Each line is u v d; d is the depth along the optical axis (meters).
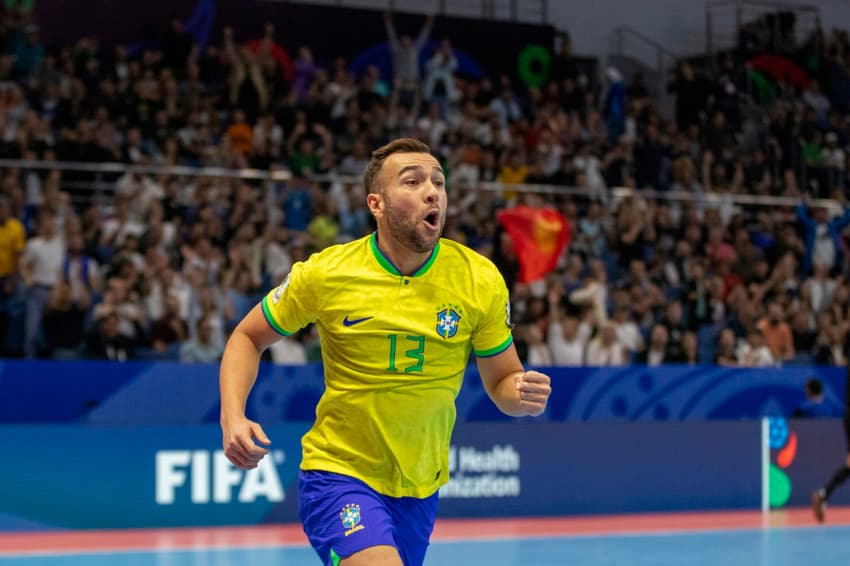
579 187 35.62
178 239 28.70
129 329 26.14
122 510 22.80
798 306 33.84
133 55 40.41
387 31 44.03
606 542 21.67
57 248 26.48
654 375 26.94
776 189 42.19
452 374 8.40
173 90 35.44
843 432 28.86
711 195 35.56
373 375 8.21
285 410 24.05
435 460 8.55
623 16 49.72
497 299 8.49
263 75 37.69
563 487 26.08
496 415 25.67
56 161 30.02
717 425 27.53
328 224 29.39
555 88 42.94
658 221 34.31
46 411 22.44
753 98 47.41
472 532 23.08
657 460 26.92
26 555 19.27
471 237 31.53
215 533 22.50
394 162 8.17
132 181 29.14
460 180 35.22
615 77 43.22
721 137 42.78
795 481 28.28
